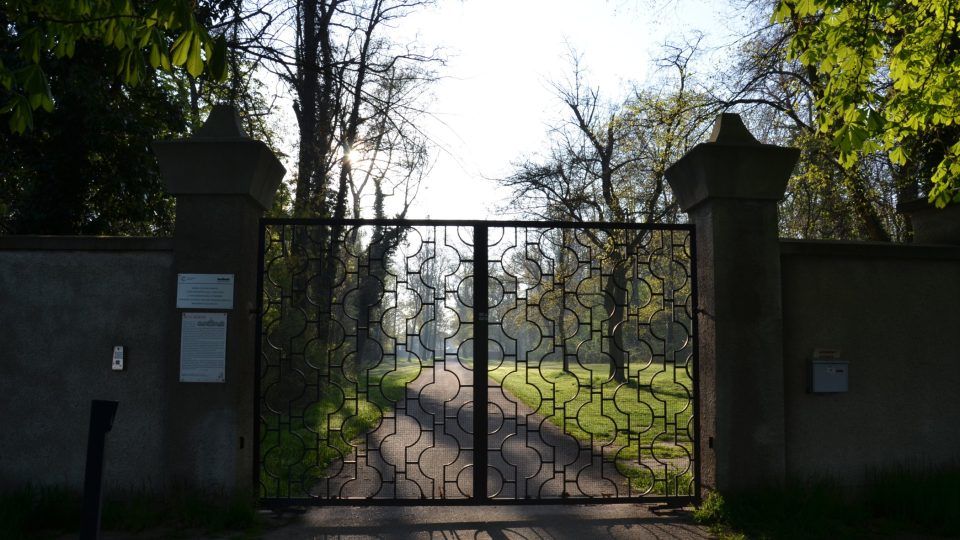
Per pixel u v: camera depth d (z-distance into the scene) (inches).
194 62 164.4
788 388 250.5
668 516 240.5
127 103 514.6
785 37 561.3
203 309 235.0
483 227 251.0
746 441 240.8
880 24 390.9
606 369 1213.1
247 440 240.7
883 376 257.3
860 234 634.2
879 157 563.5
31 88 167.2
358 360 251.9
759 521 226.8
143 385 237.5
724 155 245.1
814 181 604.7
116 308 239.9
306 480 307.6
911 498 236.7
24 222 468.1
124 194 510.3
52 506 223.5
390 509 249.6
